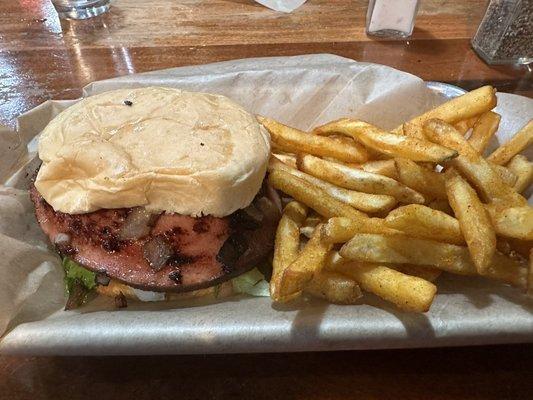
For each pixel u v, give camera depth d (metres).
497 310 0.21
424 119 0.26
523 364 0.22
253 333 0.20
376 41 0.45
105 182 0.21
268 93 0.32
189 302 0.23
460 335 0.20
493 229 0.21
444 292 0.23
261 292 0.24
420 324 0.20
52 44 0.44
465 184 0.22
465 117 0.26
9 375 0.21
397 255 0.21
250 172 0.22
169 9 0.50
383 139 0.24
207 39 0.45
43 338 0.20
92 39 0.45
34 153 0.29
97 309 0.23
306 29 0.47
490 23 0.42
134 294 0.23
